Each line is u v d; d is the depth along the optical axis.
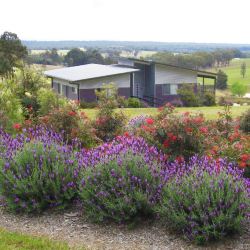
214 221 5.70
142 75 42.50
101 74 37.25
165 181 6.57
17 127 10.64
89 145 10.41
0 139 8.97
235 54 136.25
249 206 5.85
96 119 11.63
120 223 6.32
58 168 7.03
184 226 5.86
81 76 37.31
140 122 11.66
